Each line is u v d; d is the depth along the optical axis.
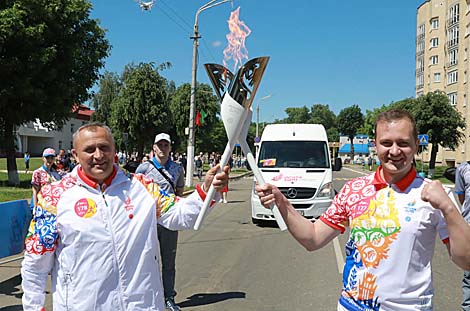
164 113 33.16
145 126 33.16
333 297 5.89
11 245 6.47
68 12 19.61
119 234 2.57
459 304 5.65
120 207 2.62
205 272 7.23
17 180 21.34
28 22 18.62
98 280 2.51
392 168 2.32
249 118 2.52
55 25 19.36
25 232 6.86
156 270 2.70
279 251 8.80
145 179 2.82
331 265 7.63
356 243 2.40
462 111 45.28
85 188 2.62
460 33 45.47
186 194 18.11
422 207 2.26
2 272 7.21
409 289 2.26
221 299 5.84
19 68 18.19
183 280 6.76
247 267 7.54
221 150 55.53
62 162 15.05
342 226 2.57
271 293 6.09
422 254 2.28
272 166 11.81
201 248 9.14
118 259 2.56
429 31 55.81
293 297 5.91
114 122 33.84
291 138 12.29
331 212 2.57
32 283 2.61
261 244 9.52
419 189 2.31
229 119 2.47
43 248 2.57
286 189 11.16
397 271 2.27
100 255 2.53
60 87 20.20
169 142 5.41
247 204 17.16
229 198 19.50
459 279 6.81
